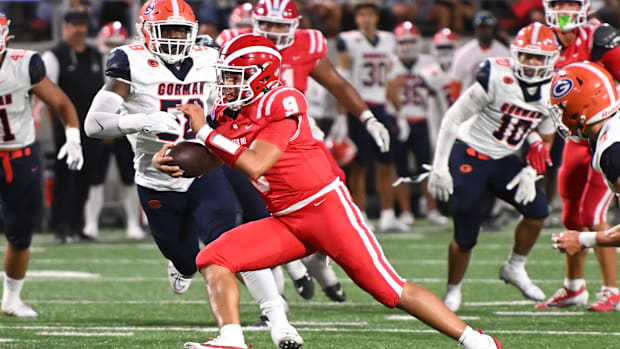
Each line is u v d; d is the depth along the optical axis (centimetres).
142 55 1470
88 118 1429
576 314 1767
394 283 1223
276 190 1230
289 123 1198
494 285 2178
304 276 1842
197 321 1745
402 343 1488
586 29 1836
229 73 1205
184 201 1512
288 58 1817
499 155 1809
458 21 3859
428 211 3484
